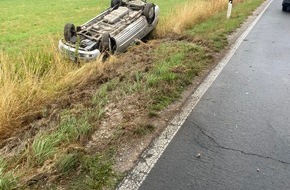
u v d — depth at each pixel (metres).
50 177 3.12
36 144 3.58
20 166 3.36
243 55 7.89
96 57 7.54
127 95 5.14
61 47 7.70
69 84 5.90
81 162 3.37
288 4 15.55
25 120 4.69
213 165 3.48
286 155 3.67
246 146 3.86
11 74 5.66
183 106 4.95
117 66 6.99
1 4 22.55
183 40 9.21
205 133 4.16
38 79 5.98
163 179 3.24
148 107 4.74
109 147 3.74
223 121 4.50
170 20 11.21
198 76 6.33
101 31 8.63
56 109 4.76
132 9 10.47
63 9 19.64
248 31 10.86
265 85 5.91
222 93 5.51
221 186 3.14
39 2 23.56
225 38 9.48
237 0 19.22
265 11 15.98
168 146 3.85
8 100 4.55
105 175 3.25
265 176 3.29
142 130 4.12
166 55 7.32
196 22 12.13
